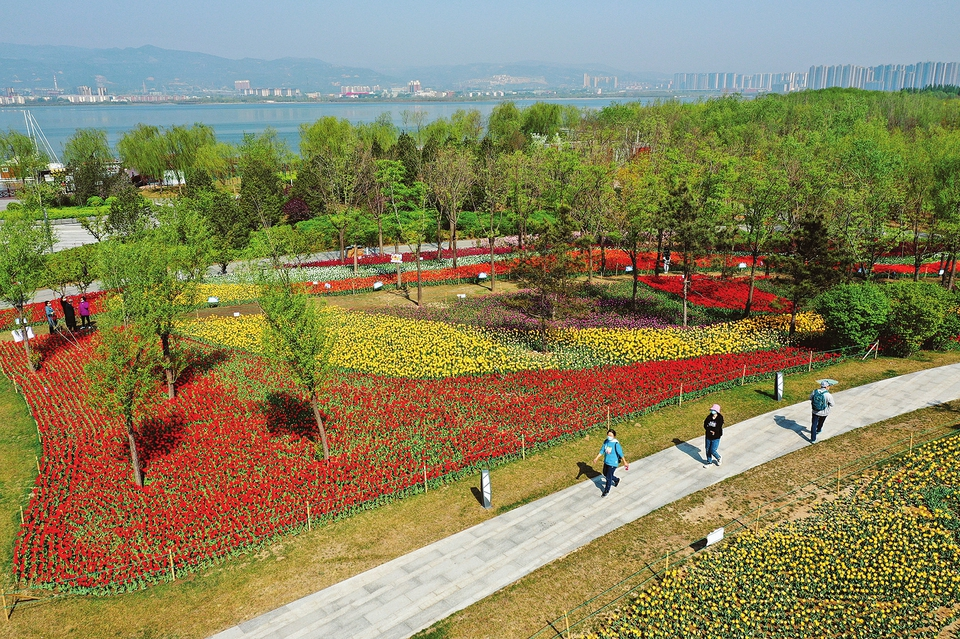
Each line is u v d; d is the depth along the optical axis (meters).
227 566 14.91
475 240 59.25
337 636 12.55
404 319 33.34
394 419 21.66
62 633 13.06
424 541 15.52
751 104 89.62
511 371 25.81
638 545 14.81
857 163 42.00
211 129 99.94
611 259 46.69
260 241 45.84
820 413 18.94
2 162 82.75
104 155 92.62
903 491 16.05
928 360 25.70
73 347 30.08
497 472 18.58
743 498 16.47
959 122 79.88
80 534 16.12
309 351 18.14
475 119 98.38
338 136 85.44
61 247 56.69
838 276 27.52
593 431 20.83
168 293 23.97
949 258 36.75
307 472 18.47
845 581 13.02
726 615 12.25
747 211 34.31
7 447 21.25
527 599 13.29
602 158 52.59
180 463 19.23
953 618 12.02
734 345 27.75
